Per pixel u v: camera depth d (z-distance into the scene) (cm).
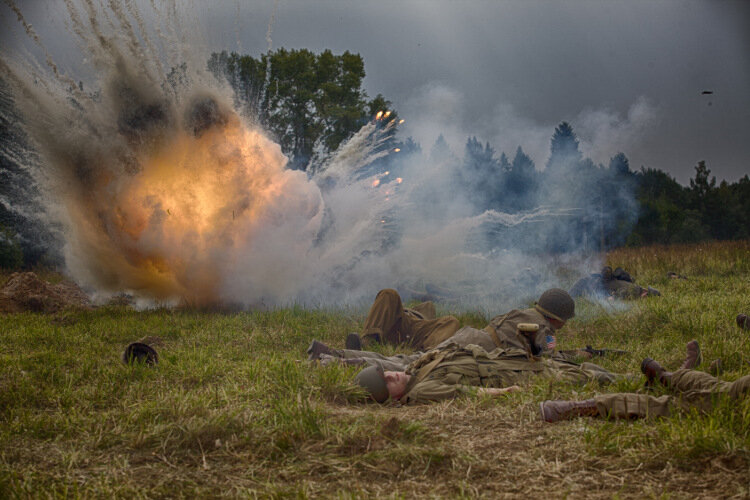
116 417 386
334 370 467
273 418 368
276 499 270
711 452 294
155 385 484
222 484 289
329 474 296
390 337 709
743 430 316
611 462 297
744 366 480
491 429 355
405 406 429
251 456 319
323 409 387
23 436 360
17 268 1688
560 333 752
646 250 2330
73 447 338
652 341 654
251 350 679
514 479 286
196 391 454
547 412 366
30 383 475
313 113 3450
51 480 296
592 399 370
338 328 815
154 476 300
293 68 3422
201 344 706
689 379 390
